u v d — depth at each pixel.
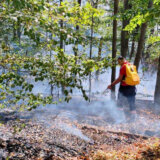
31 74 2.59
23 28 2.28
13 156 3.82
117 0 9.08
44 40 2.53
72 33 2.59
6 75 2.46
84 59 2.82
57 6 2.51
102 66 2.82
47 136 4.77
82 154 4.30
